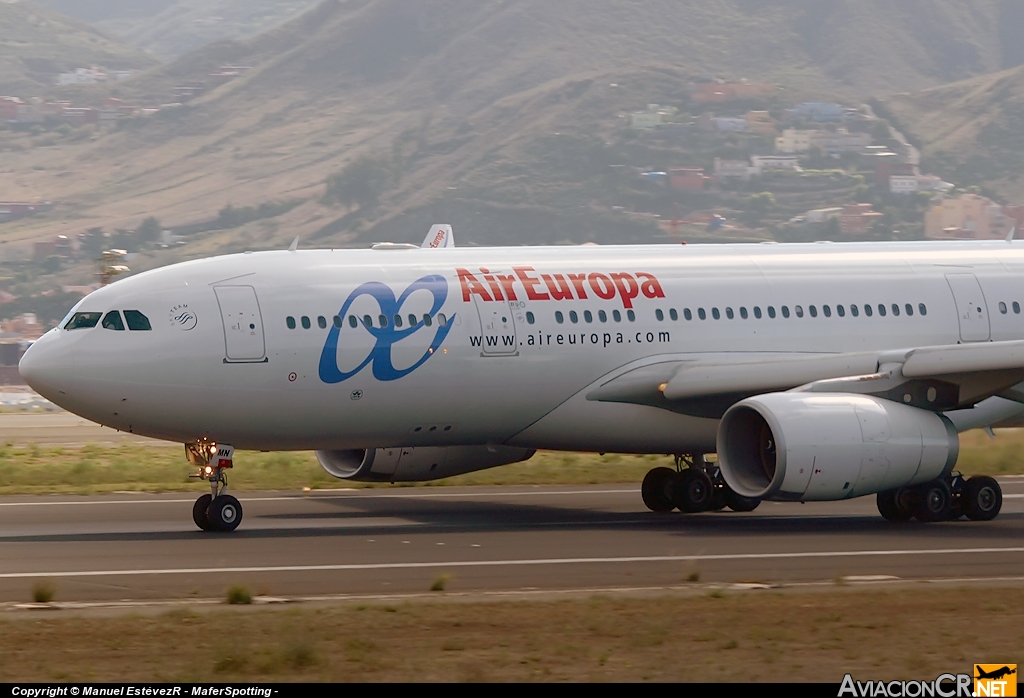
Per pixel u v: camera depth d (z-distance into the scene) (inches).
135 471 5108.3
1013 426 4229.8
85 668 1865.2
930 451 3612.2
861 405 3560.5
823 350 4165.8
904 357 3646.7
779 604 2356.1
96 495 4325.8
